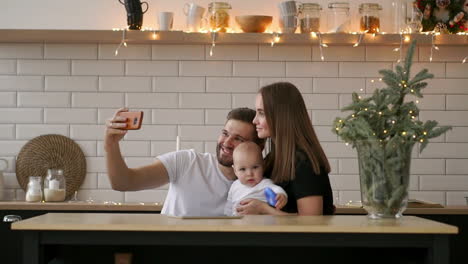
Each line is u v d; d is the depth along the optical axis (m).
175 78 4.86
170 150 4.84
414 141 2.46
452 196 4.85
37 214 4.21
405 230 2.18
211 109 4.86
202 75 4.86
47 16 4.90
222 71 4.86
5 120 4.83
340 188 4.84
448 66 4.88
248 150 2.97
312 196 2.65
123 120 2.72
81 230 2.21
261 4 4.92
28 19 4.89
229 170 3.16
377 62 4.88
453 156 4.86
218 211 3.13
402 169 2.45
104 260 2.51
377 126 2.50
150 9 4.91
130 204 4.27
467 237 4.10
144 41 4.73
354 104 2.52
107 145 2.79
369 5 4.69
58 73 4.85
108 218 2.40
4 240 4.19
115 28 4.91
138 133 4.84
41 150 4.81
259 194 2.93
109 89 4.85
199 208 3.13
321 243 2.20
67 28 4.91
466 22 4.75
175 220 2.34
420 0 4.73
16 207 4.20
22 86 4.84
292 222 2.29
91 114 4.85
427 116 4.88
